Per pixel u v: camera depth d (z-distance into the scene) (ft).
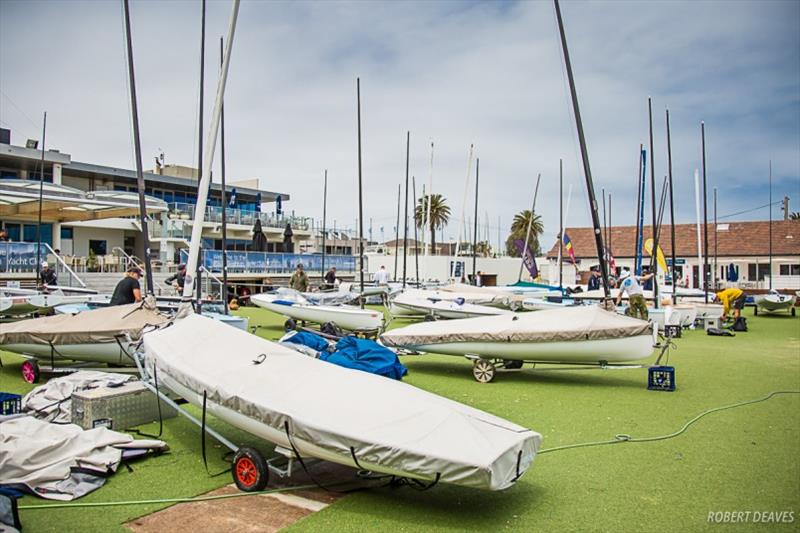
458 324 32.76
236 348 18.21
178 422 21.62
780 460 18.21
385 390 15.37
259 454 15.17
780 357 40.60
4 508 12.44
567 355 29.68
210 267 79.87
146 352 20.59
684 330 59.47
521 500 14.97
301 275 63.77
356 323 47.01
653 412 24.30
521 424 22.31
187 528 13.15
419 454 12.91
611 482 16.31
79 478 15.56
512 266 142.00
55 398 20.94
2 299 46.24
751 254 130.72
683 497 15.25
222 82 28.12
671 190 70.03
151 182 110.42
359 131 64.80
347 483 15.89
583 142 35.14
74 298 49.90
